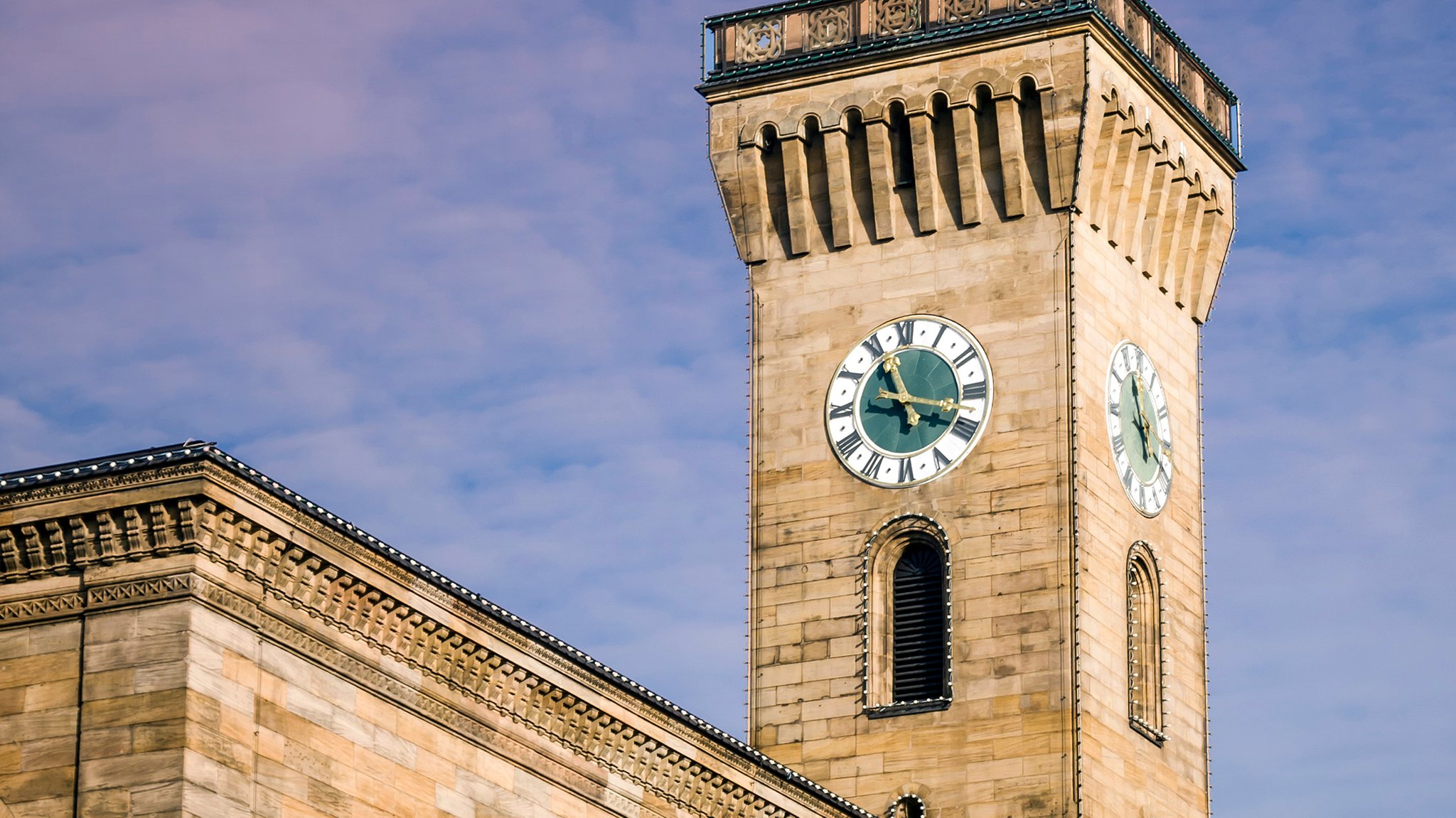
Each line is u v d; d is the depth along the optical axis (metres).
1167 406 100.12
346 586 64.12
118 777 59.38
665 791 74.75
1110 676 93.31
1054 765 90.81
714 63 100.25
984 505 93.88
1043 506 93.12
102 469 61.03
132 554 60.94
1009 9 96.44
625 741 72.88
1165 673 97.06
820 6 99.12
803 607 95.38
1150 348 99.50
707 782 76.25
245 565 61.78
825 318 97.69
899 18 97.94
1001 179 96.00
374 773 64.62
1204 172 102.38
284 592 62.69
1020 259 95.38
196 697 59.88
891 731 93.00
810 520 96.19
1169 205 100.88
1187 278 102.44
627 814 73.06
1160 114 99.75
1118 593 94.75
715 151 99.62
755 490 97.12
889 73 97.50
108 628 60.59
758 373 98.12
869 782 92.81
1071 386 93.94
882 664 94.31
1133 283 98.88
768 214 99.31
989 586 93.12
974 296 95.69
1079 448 93.50
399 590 65.44
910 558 95.19
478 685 68.06
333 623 64.06
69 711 60.25
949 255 96.38
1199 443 102.25
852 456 96.19
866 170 97.88
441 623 66.62
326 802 63.03
